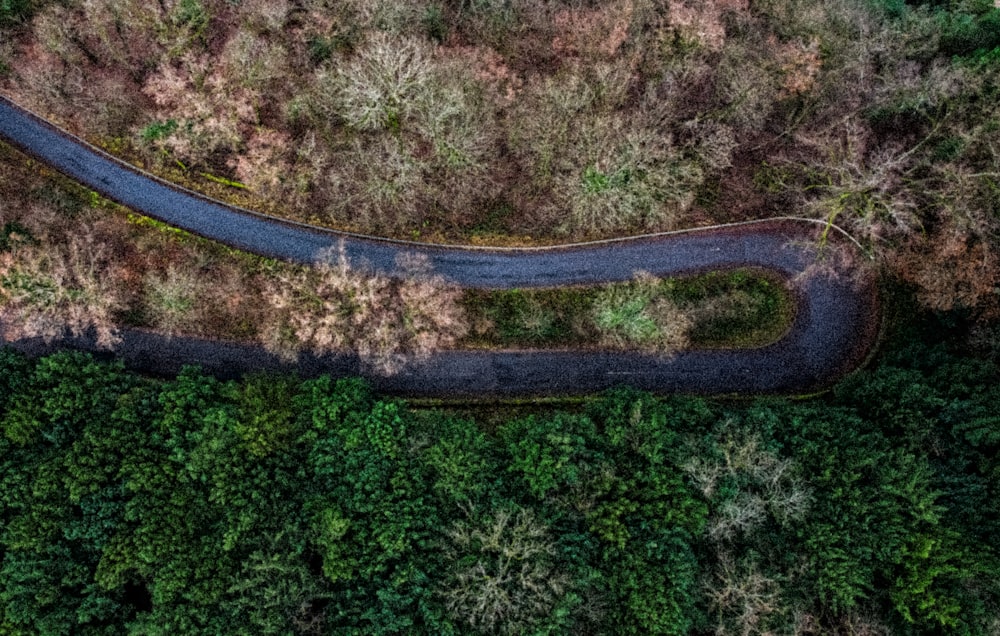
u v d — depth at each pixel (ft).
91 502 135.13
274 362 172.96
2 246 164.66
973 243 151.64
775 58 160.04
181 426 145.18
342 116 166.20
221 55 165.58
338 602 133.39
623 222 179.01
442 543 137.39
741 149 180.65
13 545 130.52
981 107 147.23
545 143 169.78
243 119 172.24
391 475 143.64
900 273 170.30
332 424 149.07
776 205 179.11
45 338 163.22
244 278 175.52
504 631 130.62
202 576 131.85
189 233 177.17
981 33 161.79
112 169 177.37
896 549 132.26
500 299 179.52
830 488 140.05
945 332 166.50
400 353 174.81
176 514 135.85
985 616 125.80
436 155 174.19
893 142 165.58
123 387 150.71
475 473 143.43
